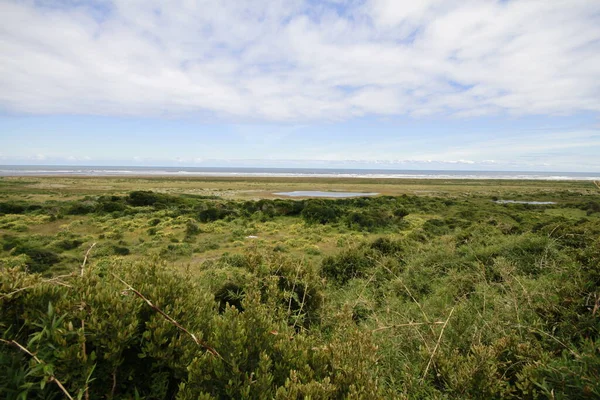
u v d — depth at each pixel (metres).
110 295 1.75
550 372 2.03
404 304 4.79
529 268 5.28
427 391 2.25
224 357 1.74
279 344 1.98
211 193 44.97
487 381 2.11
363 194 48.12
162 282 2.12
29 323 1.59
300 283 3.79
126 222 19.80
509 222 16.58
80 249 13.80
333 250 14.84
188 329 1.85
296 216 23.84
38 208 23.45
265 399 1.59
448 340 2.93
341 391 1.81
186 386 1.64
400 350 2.86
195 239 16.50
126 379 1.66
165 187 51.75
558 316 2.88
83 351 1.44
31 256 11.31
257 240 16.38
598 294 2.70
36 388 1.38
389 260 7.57
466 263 6.34
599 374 1.90
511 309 3.17
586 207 28.94
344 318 2.83
